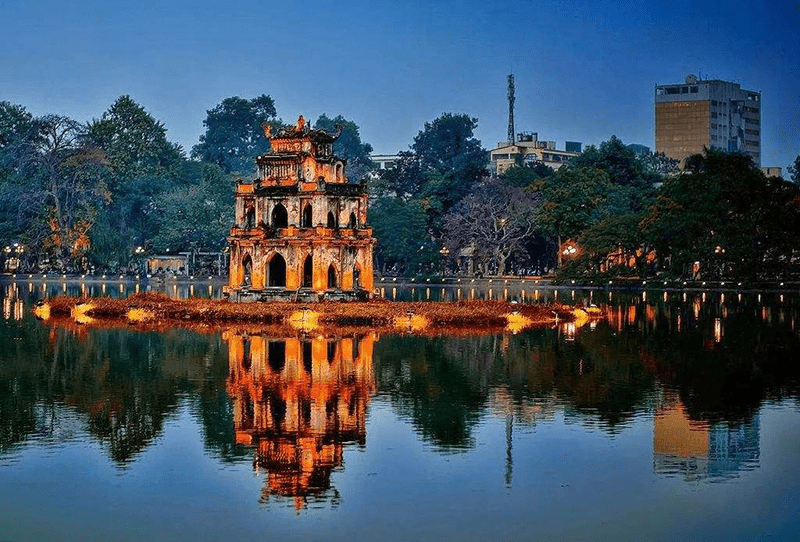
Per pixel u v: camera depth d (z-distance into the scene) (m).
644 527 54.72
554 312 149.38
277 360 103.81
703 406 81.12
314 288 161.25
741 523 55.22
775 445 68.94
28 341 119.88
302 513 56.50
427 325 139.50
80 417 76.88
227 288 166.62
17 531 54.06
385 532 53.97
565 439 70.50
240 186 169.50
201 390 87.31
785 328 137.12
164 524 54.97
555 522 55.28
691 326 140.38
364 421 75.56
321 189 161.62
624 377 94.38
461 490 60.03
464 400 83.06
